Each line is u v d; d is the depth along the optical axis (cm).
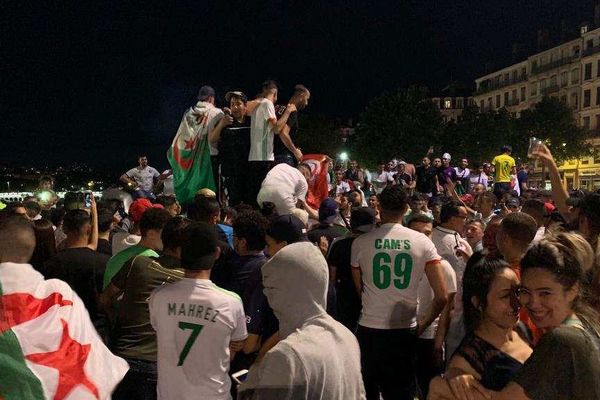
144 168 1158
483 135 5428
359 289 426
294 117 754
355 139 5547
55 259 410
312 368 184
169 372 303
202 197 479
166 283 327
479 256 286
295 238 378
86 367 250
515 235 343
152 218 403
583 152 5212
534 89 7094
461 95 8806
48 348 244
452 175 1456
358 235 473
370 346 405
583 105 6078
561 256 213
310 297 204
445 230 525
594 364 192
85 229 431
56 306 253
